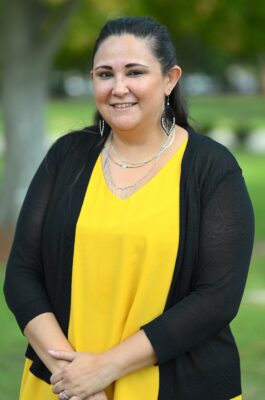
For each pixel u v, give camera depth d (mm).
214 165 2959
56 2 10656
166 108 3139
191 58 49875
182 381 2900
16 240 3133
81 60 34969
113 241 2893
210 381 2934
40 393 3053
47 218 3051
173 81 3080
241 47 15703
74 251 2957
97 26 15766
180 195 2920
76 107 45656
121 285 2877
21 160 11227
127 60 2934
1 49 11125
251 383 5543
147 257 2855
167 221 2885
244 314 7312
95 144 3145
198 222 2904
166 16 13930
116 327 2885
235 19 13922
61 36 11133
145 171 3018
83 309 2943
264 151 26469
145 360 2824
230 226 2898
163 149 3045
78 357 2854
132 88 2941
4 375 5777
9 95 11180
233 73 73062
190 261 2887
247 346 6379
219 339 2984
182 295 2898
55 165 3152
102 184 3020
